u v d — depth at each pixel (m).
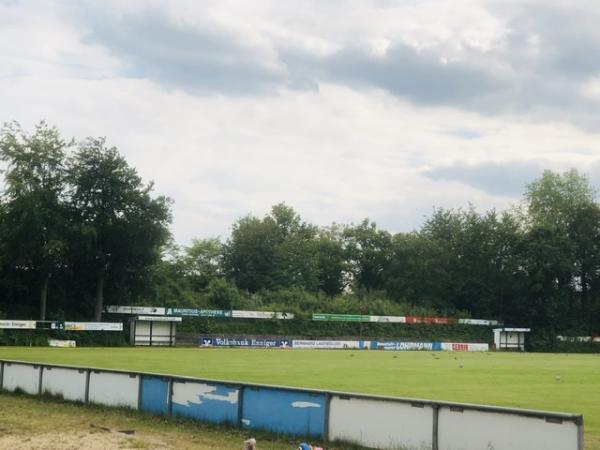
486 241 107.31
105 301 76.38
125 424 17.72
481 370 43.34
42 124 71.00
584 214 105.31
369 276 121.38
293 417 15.96
